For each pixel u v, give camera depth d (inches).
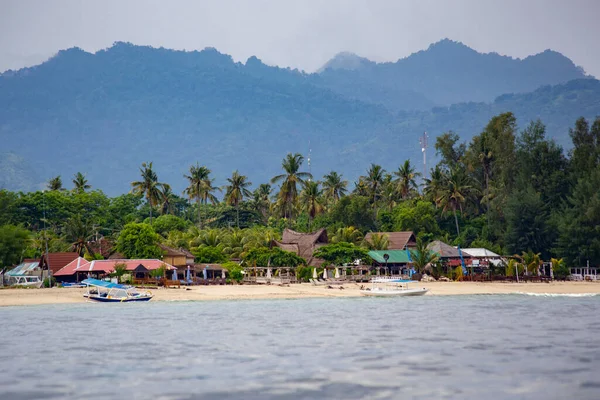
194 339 3836.1
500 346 3523.6
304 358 3218.5
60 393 2603.3
